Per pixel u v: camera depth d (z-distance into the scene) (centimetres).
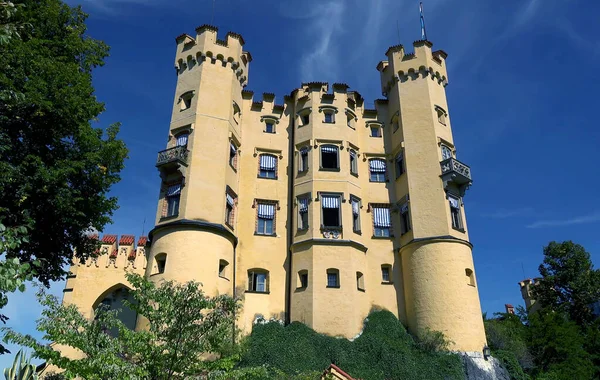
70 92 2231
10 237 1180
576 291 4681
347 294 3150
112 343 1405
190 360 1513
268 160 3716
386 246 3534
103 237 3644
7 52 2039
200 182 3209
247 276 3328
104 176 2505
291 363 2706
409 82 3869
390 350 2883
